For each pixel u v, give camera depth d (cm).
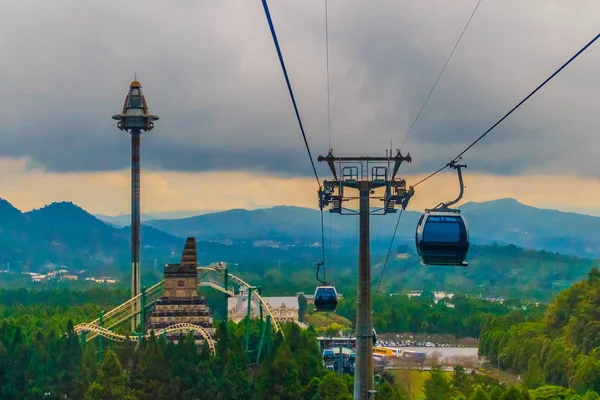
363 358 10988
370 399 10900
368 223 11231
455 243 9019
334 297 12606
